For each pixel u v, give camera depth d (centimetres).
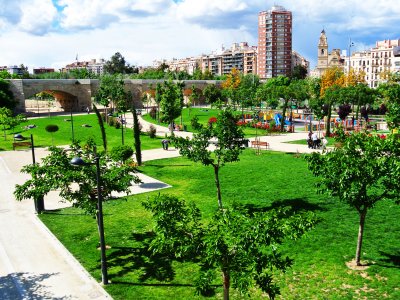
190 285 1460
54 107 12988
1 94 8769
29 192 1727
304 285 1401
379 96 7788
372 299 1291
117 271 1598
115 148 3525
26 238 1986
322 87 9006
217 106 2597
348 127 5591
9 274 1609
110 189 1756
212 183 2853
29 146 4938
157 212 1080
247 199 2422
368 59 15225
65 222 2197
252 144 4284
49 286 1502
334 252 1634
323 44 17412
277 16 19050
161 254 1741
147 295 1402
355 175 1430
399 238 1741
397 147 1462
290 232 975
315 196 2386
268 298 1345
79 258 1731
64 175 1691
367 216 2012
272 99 8150
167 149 4450
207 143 2223
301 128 6150
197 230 1061
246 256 942
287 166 3247
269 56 19375
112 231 2027
